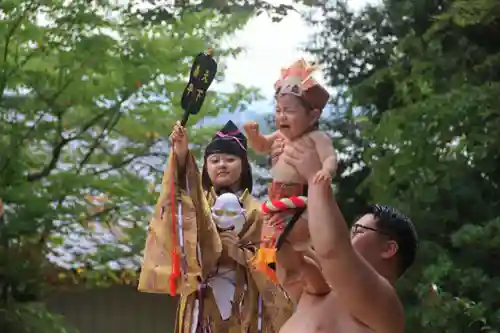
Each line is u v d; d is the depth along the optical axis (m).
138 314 10.64
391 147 8.27
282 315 4.22
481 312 7.00
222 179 4.32
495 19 7.99
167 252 3.92
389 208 2.99
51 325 8.20
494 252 7.55
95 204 8.75
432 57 8.43
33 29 8.16
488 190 8.09
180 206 3.89
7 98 8.28
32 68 8.44
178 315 4.31
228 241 4.21
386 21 9.91
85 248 8.88
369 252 2.85
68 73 8.30
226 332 4.21
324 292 2.87
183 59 8.68
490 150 7.58
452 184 8.01
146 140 8.95
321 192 2.54
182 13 8.75
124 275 8.90
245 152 4.41
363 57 10.16
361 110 9.91
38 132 8.37
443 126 7.58
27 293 8.41
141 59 8.40
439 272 7.34
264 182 7.75
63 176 8.35
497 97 7.48
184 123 3.77
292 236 2.88
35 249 8.30
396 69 8.92
